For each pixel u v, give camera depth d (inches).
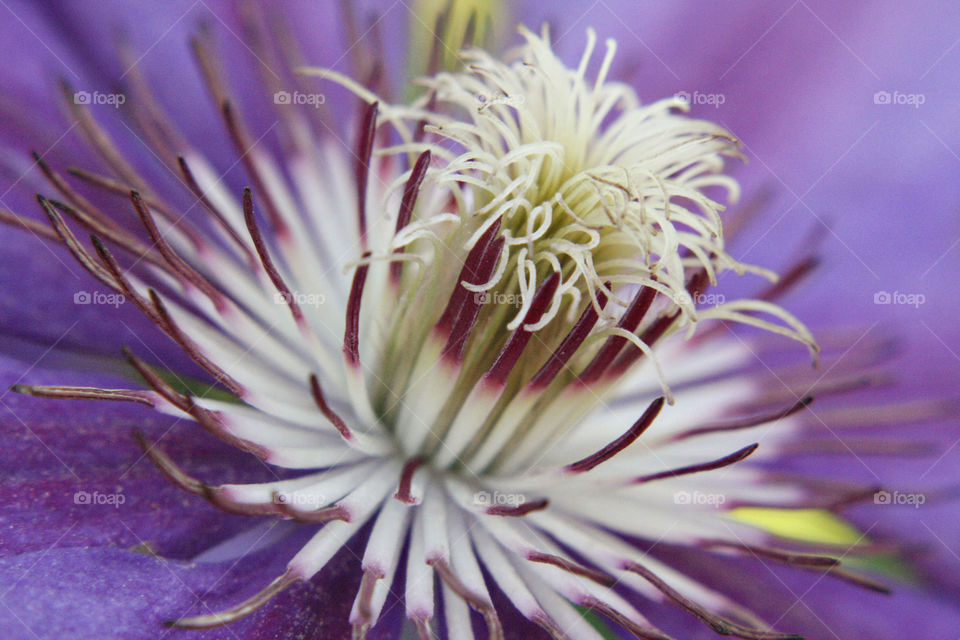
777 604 2.7
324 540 2.4
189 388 2.6
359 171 2.6
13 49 2.8
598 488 2.5
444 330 2.4
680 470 2.5
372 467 2.5
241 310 2.6
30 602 2.2
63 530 2.3
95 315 2.6
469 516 2.5
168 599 2.3
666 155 2.5
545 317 2.3
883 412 2.8
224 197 2.8
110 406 2.5
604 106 2.5
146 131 2.8
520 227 2.4
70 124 2.8
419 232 2.4
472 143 2.4
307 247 2.7
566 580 2.4
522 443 2.5
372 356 2.5
